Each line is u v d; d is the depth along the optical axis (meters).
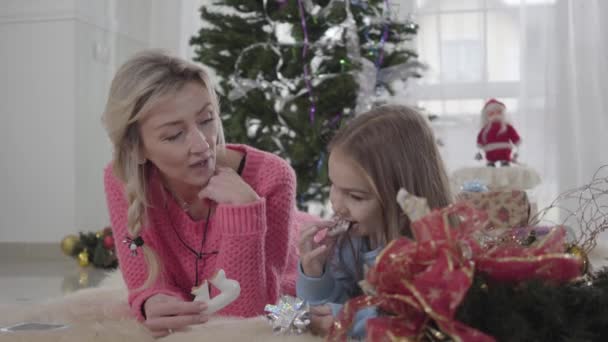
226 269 1.38
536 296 0.71
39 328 1.25
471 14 3.95
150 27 4.39
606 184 3.43
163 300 1.26
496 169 2.79
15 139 3.95
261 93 3.09
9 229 3.96
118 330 1.16
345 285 1.22
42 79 3.89
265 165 1.53
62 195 3.88
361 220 1.08
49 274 3.19
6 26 3.94
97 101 4.10
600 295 0.74
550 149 3.79
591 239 1.03
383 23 3.14
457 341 0.64
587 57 3.74
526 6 3.86
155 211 1.48
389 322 0.71
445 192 1.11
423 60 3.94
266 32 3.22
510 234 1.02
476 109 3.95
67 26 3.85
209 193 1.39
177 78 1.26
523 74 3.86
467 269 0.67
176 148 1.27
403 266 0.70
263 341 0.98
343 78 2.98
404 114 1.11
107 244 3.34
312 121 2.98
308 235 1.20
